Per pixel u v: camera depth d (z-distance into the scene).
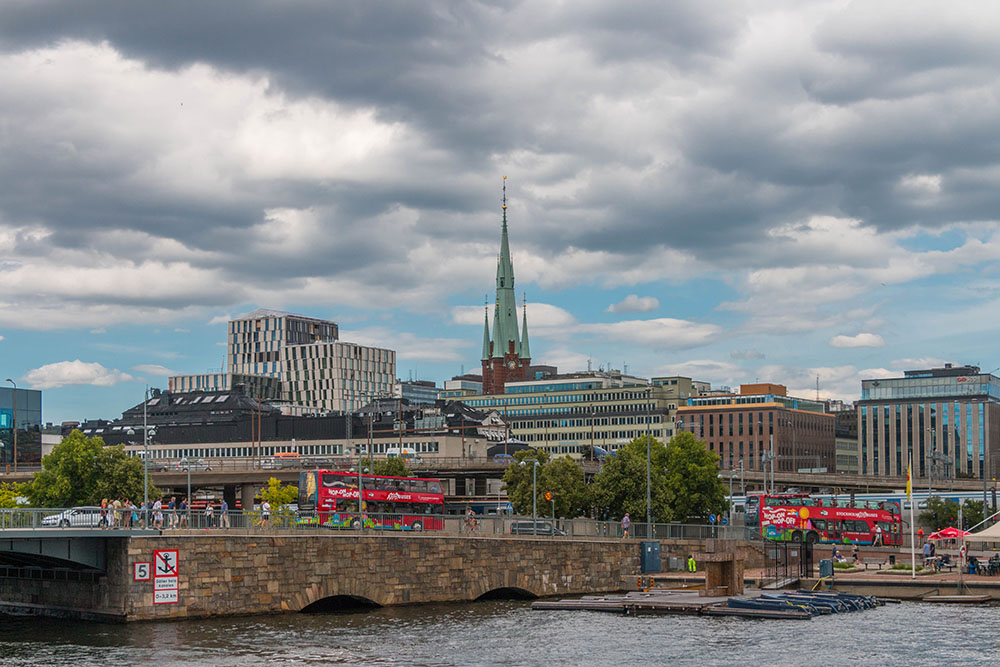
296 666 74.56
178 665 74.19
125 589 89.81
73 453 166.88
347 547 100.88
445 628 91.12
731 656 79.31
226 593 94.12
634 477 163.50
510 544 112.12
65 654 77.44
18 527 86.31
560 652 80.62
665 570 127.12
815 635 87.94
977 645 83.38
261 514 100.62
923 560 137.25
